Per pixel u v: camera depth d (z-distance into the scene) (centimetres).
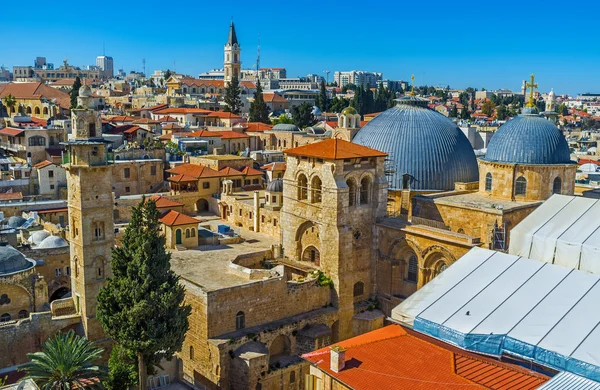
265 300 7544
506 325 4984
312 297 8050
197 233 9694
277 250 9175
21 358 7219
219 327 7138
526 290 5412
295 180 8669
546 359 4566
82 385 5812
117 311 6097
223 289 7119
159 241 6178
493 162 8706
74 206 7494
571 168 8600
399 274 8356
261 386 7012
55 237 9394
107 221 7581
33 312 7825
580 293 5200
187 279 7581
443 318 5259
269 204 10712
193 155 16200
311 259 8781
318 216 8312
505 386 4484
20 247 9162
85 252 7431
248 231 11012
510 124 8838
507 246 7888
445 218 8531
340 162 7981
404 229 8038
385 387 4559
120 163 13962
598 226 6212
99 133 7500
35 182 13688
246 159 14412
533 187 8462
